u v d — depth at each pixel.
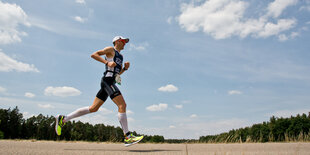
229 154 2.76
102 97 4.28
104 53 4.10
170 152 3.00
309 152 2.97
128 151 3.15
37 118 71.94
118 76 4.09
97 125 66.62
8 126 60.81
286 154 2.74
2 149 2.86
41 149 3.14
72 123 72.94
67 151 2.95
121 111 3.94
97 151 3.05
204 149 3.61
